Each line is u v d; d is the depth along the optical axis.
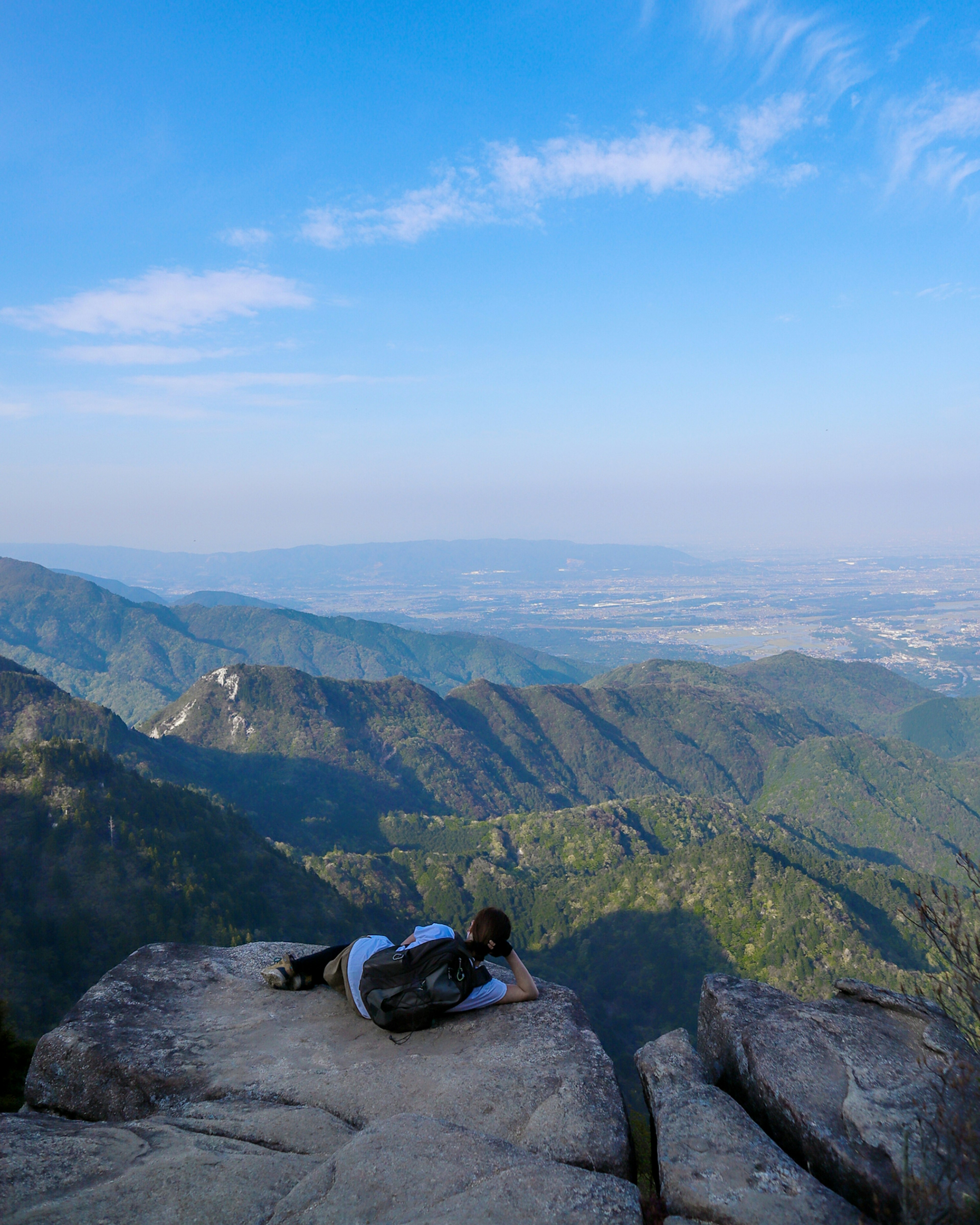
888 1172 3.43
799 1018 4.77
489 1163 3.36
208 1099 4.13
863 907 137.38
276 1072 4.37
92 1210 3.01
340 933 128.00
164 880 118.12
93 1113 4.28
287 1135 3.71
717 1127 3.78
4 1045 11.78
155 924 109.69
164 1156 3.47
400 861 179.50
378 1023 4.83
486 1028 4.93
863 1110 3.84
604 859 183.25
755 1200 3.25
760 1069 4.27
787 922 129.50
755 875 145.62
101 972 100.62
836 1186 3.54
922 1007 4.66
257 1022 5.03
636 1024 116.94
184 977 5.65
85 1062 4.45
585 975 132.38
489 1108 4.02
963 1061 3.91
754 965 124.38
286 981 5.49
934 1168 3.35
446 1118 3.91
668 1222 3.20
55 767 134.38
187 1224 2.96
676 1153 3.59
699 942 132.25
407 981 4.89
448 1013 5.08
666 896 145.62
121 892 113.62
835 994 5.20
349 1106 4.04
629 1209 3.17
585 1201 3.17
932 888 4.27
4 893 108.75
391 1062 4.50
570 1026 4.96
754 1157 3.53
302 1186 3.18
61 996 94.19
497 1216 3.01
